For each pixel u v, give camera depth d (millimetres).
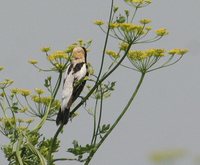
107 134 13336
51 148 13688
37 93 14078
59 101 14227
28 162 14992
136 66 12680
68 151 13242
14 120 14672
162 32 12109
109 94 13609
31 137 14945
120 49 12742
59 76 13633
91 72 13242
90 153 13281
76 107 13055
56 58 13242
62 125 13211
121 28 12047
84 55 13570
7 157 14953
